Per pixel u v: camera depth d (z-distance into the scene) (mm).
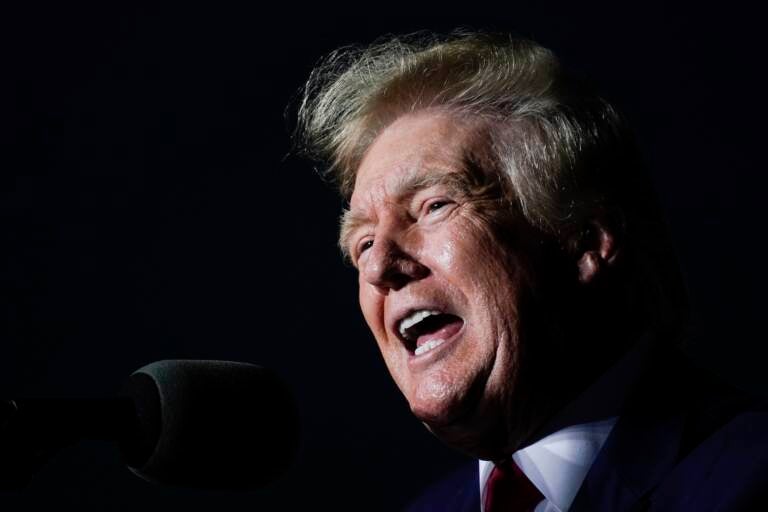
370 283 5660
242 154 18422
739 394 5535
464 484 6691
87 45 18844
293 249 18078
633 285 5730
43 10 18891
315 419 17281
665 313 5848
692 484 4949
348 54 7320
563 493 5277
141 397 4113
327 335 17781
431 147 5699
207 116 18578
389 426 17125
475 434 5527
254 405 4285
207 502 16516
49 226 18391
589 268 5617
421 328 5695
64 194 18469
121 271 18266
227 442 4188
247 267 18094
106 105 18734
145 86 18734
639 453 5184
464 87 5891
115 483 16531
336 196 18109
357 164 6316
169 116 18641
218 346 17969
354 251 5957
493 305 5414
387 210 5668
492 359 5414
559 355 5477
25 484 3799
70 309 18156
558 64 6070
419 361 5555
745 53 16469
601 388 5473
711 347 15734
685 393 5473
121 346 18047
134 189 18500
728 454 4957
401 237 5605
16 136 18594
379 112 6102
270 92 18453
